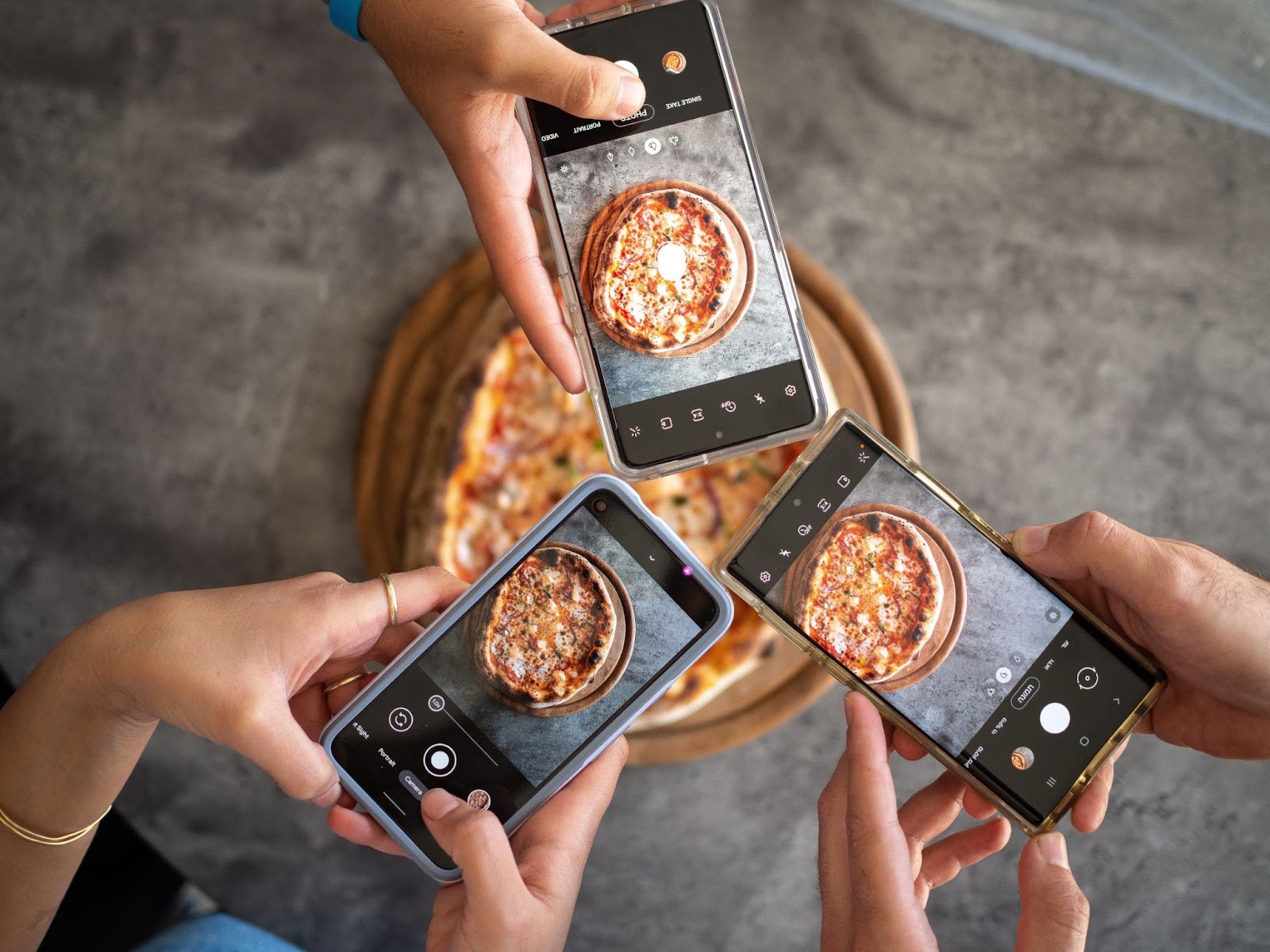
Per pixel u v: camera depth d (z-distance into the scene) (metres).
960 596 0.46
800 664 0.56
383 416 0.58
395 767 0.44
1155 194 0.62
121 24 0.62
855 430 0.46
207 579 0.61
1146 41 0.60
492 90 0.44
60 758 0.42
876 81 0.62
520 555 0.44
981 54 0.62
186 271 0.62
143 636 0.41
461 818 0.41
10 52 0.62
